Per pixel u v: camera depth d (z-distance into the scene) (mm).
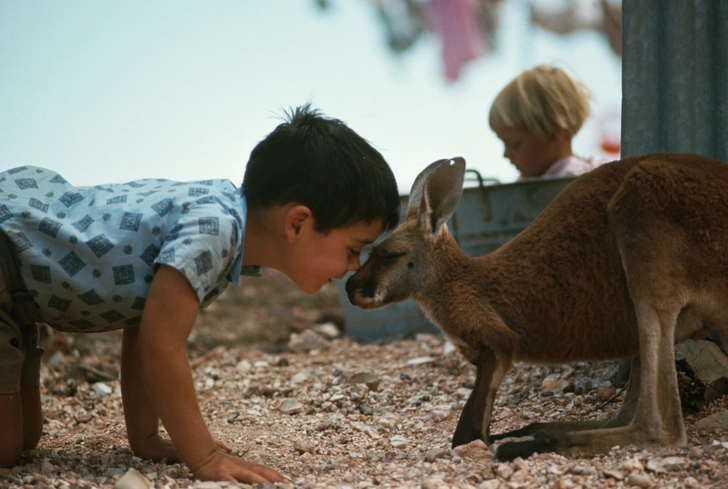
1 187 4801
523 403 6137
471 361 5055
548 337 5004
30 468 4570
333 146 4758
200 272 4301
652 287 4547
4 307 4613
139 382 5113
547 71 9305
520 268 5027
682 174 4648
